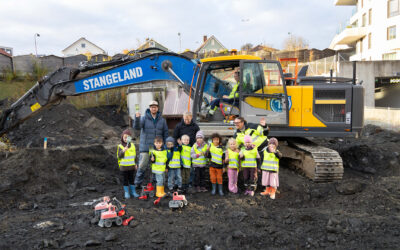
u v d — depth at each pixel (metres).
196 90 7.62
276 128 7.84
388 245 4.28
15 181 6.52
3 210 5.82
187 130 6.86
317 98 7.80
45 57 23.17
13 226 4.89
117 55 23.95
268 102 7.54
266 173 6.44
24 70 22.09
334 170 7.07
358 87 7.73
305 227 4.91
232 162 6.68
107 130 15.67
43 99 8.50
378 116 15.55
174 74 7.92
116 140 14.30
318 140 12.66
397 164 9.33
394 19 23.12
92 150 8.63
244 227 4.86
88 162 8.28
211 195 6.67
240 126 6.85
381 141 12.49
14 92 19.22
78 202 6.30
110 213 4.89
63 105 16.47
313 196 6.56
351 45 32.31
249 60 7.44
